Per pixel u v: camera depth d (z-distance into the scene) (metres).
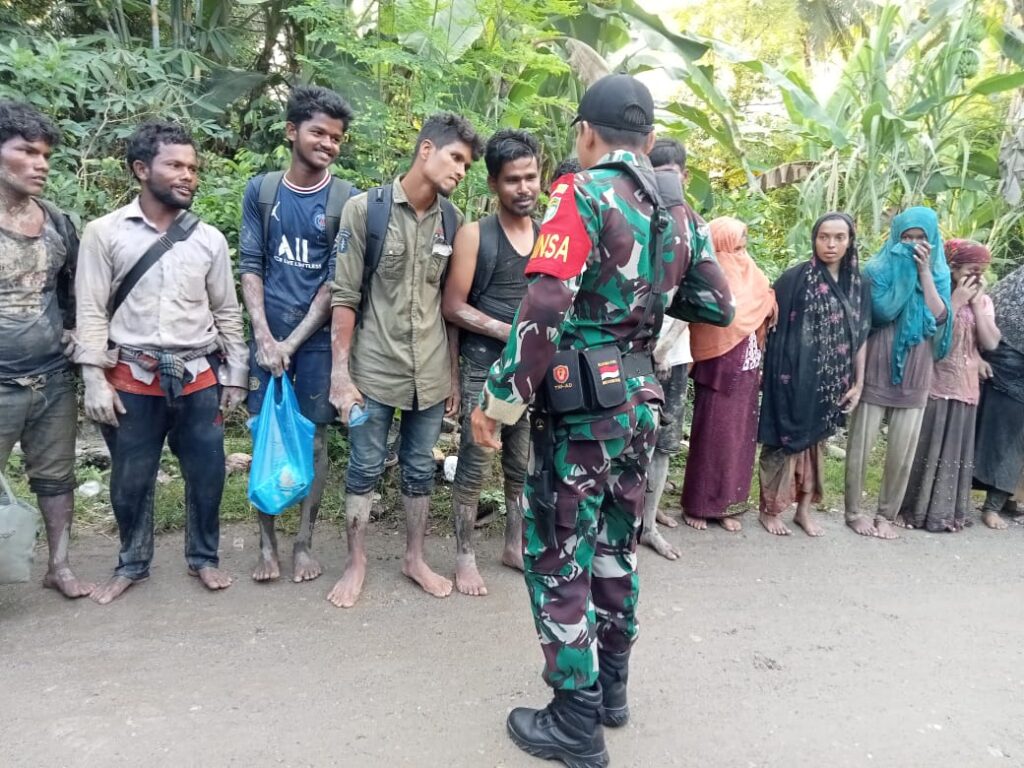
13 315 2.41
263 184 2.75
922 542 3.80
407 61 3.90
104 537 3.25
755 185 6.56
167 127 2.47
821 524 3.97
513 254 2.76
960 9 6.47
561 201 1.71
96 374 2.48
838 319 3.53
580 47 5.27
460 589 2.93
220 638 2.52
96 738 2.00
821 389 3.55
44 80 4.02
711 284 1.97
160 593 2.80
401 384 2.69
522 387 1.71
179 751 1.97
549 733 2.01
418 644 2.56
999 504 4.08
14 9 5.16
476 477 2.90
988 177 6.93
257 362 2.75
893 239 3.69
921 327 3.57
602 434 1.81
